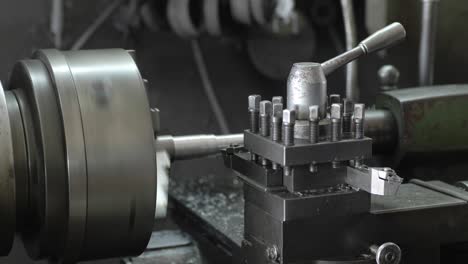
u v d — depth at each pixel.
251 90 2.04
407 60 1.57
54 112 1.04
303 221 1.05
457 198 1.15
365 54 1.13
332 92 2.02
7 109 1.02
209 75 1.99
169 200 1.47
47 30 1.81
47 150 1.02
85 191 1.03
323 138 1.06
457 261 1.24
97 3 1.87
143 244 1.09
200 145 1.21
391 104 1.33
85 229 1.04
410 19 1.51
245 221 1.13
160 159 1.18
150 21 1.85
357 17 1.89
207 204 1.40
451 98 1.31
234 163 1.13
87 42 1.87
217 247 1.25
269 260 1.06
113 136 1.04
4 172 1.01
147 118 1.05
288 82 1.08
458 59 1.53
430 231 1.12
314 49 2.05
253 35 1.97
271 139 1.05
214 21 1.80
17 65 1.11
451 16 1.51
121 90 1.06
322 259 1.06
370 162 1.37
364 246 1.08
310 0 2.03
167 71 1.95
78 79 1.05
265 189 1.06
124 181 1.04
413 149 1.31
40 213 1.04
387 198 1.14
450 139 1.32
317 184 1.05
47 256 1.10
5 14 1.77
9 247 1.08
